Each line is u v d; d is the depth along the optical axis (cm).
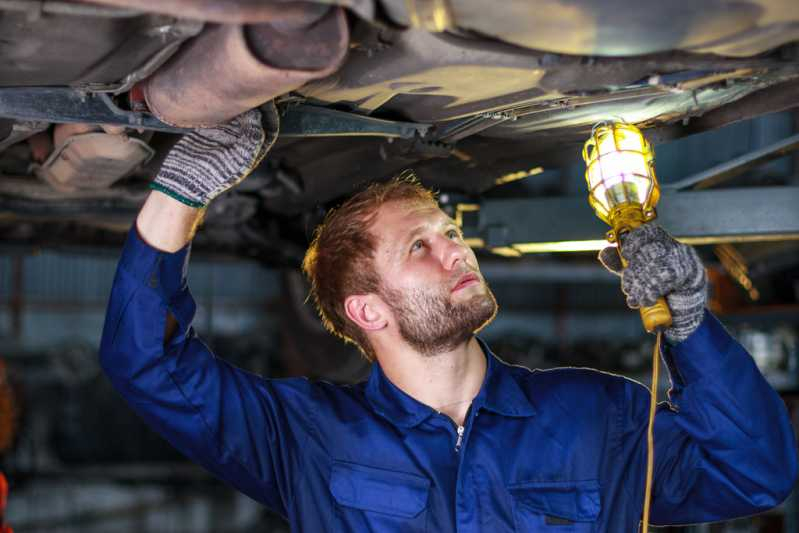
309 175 319
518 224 331
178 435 214
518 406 214
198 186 192
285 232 411
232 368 223
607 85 184
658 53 172
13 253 449
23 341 1630
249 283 1708
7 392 610
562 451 211
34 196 312
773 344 698
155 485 1548
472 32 162
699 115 231
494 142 260
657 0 149
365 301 217
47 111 191
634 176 192
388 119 221
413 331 212
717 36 162
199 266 1672
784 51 175
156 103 184
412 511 208
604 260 202
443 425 213
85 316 1689
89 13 153
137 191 311
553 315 1688
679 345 196
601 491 210
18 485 1456
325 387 230
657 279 180
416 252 213
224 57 159
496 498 207
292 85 161
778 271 550
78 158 256
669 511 217
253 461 220
